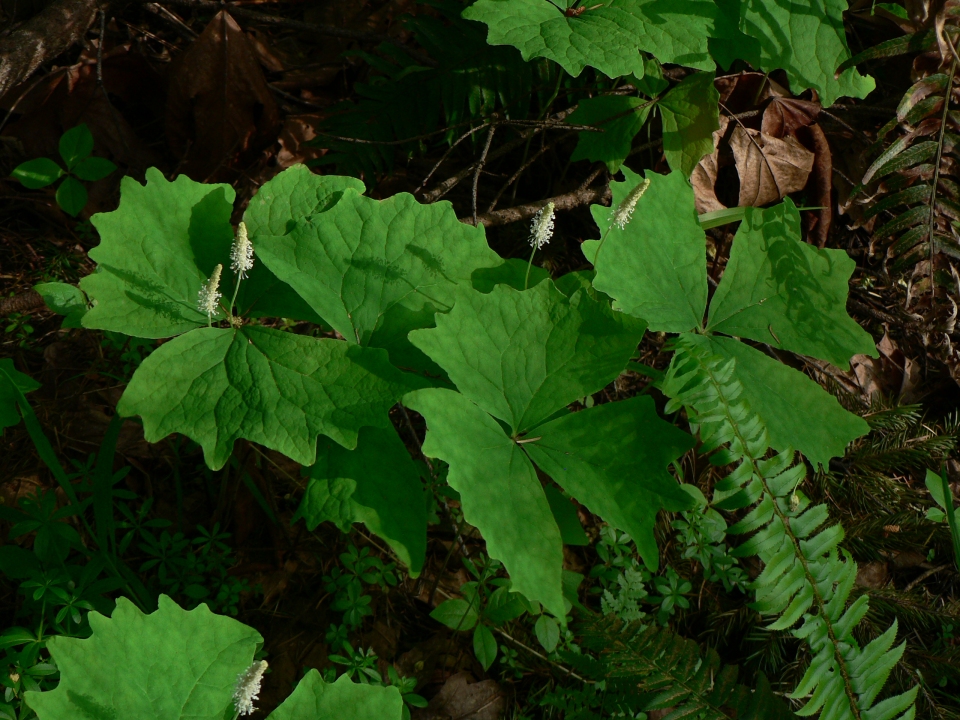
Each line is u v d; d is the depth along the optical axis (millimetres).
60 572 1185
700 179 1417
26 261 1367
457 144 1400
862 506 1348
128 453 1293
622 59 1218
